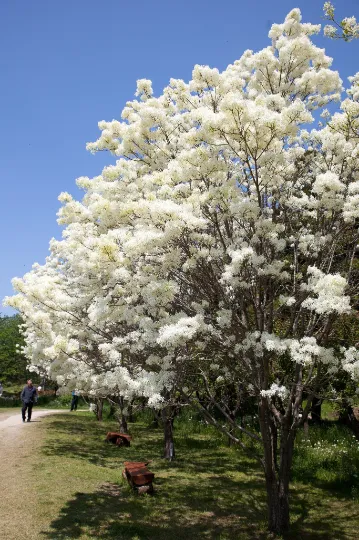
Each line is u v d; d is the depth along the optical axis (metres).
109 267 5.16
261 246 5.58
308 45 6.55
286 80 6.75
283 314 7.30
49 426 14.14
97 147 6.69
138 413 19.45
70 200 6.03
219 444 12.80
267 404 6.12
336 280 4.48
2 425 14.00
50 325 6.91
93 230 6.12
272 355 5.92
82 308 6.80
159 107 6.64
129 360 6.32
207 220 5.57
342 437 12.45
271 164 5.56
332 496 8.20
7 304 6.62
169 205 4.81
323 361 5.03
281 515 6.25
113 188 6.04
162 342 4.65
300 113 5.09
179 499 7.46
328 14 4.74
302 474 9.66
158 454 11.23
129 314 5.59
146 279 5.29
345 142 5.66
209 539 5.84
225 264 5.57
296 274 6.11
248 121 4.72
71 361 8.09
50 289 6.55
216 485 8.48
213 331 5.28
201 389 7.71
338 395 7.78
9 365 33.19
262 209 5.48
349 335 7.29
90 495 7.09
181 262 5.68
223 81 6.18
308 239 6.09
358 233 6.20
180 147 6.50
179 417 17.86
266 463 6.29
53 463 8.85
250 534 6.10
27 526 5.68
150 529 6.00
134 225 5.52
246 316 6.02
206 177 5.33
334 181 4.98
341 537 6.18
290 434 6.26
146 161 6.51
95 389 10.09
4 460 8.99
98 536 5.55
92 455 10.27
